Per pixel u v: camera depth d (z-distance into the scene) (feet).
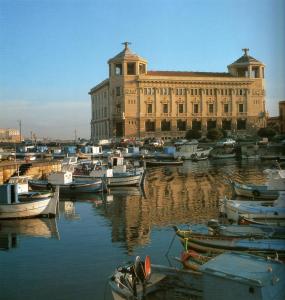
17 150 404.16
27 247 89.92
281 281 48.08
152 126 590.55
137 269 60.44
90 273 73.00
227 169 270.87
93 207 139.23
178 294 58.70
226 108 608.60
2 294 64.85
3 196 119.96
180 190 176.96
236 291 47.03
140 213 126.72
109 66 604.90
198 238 74.84
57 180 168.25
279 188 145.07
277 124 609.01
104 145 466.29
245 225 83.41
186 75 608.19
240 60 634.02
